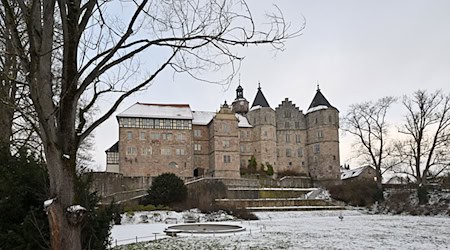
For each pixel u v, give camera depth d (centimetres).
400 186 6144
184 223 3647
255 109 8262
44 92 554
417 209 4888
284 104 8588
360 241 2125
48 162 555
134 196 5653
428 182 5638
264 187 6800
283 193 6512
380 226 3170
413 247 1858
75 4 565
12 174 812
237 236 2408
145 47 625
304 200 5891
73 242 539
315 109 8362
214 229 2917
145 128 7212
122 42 601
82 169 1077
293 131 8462
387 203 5512
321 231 2762
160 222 3872
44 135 550
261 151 8006
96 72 589
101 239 858
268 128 8106
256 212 4950
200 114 8244
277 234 2539
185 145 7369
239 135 8019
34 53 536
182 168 7262
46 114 550
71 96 570
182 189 4809
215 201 5006
